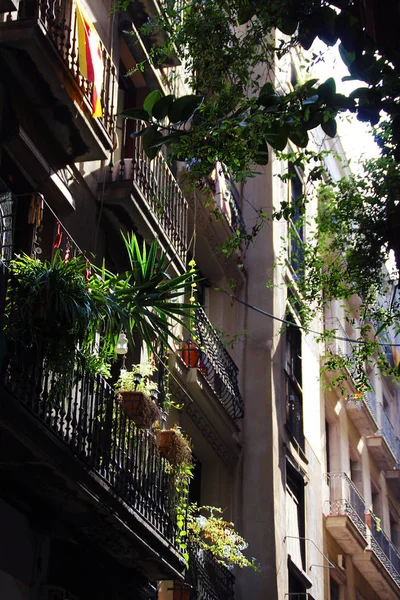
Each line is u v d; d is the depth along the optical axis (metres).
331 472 23.83
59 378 9.63
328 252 17.16
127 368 13.27
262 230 20.19
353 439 26.16
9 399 8.76
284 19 8.59
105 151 11.84
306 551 19.78
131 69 14.68
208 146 10.89
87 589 11.41
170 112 8.87
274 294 19.72
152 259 11.30
